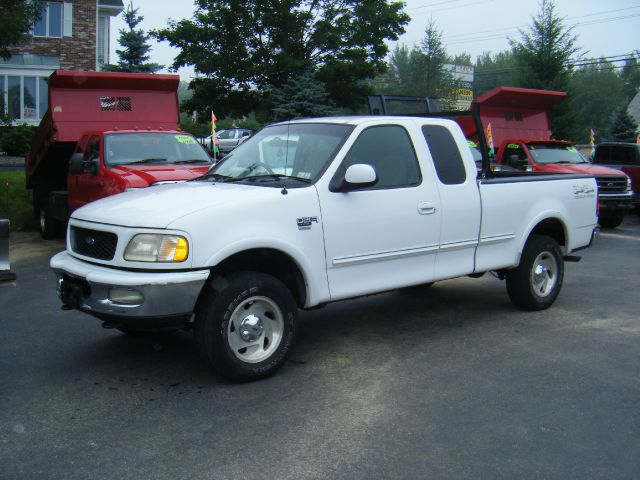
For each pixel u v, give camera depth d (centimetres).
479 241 642
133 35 3066
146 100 1227
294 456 384
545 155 1571
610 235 1437
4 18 1273
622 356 567
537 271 714
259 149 606
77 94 1174
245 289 485
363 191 552
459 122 736
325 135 569
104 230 482
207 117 3120
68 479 358
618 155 1789
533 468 371
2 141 2723
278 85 2895
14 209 1513
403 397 473
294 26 2842
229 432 416
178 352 576
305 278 519
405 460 379
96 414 443
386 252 567
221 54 2922
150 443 400
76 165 1002
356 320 688
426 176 597
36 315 704
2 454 386
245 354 500
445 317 700
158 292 452
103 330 646
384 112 881
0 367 537
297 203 512
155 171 916
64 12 3016
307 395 477
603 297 799
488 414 443
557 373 524
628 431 419
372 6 2855
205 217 468
